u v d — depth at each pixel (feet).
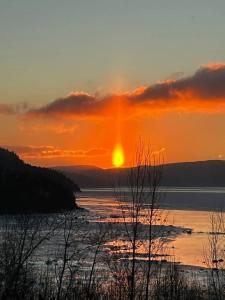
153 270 54.44
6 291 41.81
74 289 49.98
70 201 442.91
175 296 51.98
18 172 429.38
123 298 47.52
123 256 53.98
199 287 61.52
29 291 46.55
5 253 42.80
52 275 59.36
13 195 373.40
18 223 45.37
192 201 655.35
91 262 66.44
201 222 311.06
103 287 52.75
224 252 74.49
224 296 52.65
